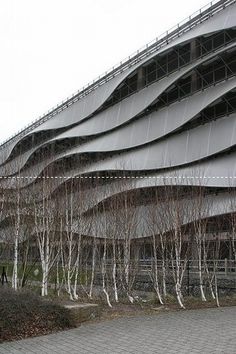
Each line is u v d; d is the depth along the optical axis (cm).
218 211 2744
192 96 4000
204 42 3925
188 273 2212
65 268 2211
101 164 4472
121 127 4862
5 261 2848
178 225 1908
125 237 1917
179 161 3834
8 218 2297
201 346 937
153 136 4253
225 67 3722
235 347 920
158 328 1186
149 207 2270
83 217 2139
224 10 3750
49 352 915
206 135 3734
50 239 2011
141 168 4062
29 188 2258
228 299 1983
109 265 2369
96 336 1082
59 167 3641
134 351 905
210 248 2575
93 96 5497
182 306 1672
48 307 1201
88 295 1970
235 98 3594
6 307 1111
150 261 2456
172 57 4284
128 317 1411
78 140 5472
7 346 982
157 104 4459
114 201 2094
